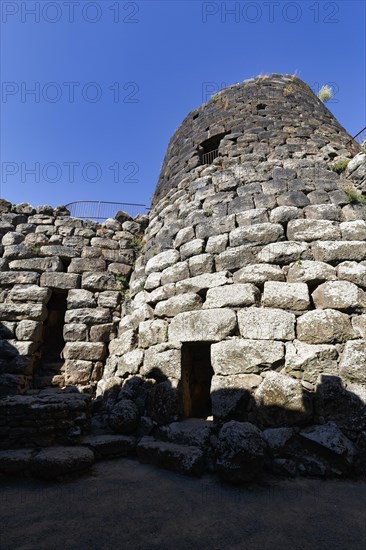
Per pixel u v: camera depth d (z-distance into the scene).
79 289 8.59
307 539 2.58
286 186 6.56
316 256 5.50
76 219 9.61
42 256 8.93
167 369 5.46
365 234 5.63
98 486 3.71
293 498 3.29
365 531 2.69
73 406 5.03
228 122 8.82
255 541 2.56
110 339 8.09
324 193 6.39
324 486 3.56
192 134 9.52
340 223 5.88
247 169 7.18
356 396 4.22
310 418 4.23
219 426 4.56
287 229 5.93
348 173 6.71
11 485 3.79
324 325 4.76
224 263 5.89
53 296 9.05
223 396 4.72
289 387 4.39
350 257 5.38
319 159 7.36
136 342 6.80
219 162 7.88
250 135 8.15
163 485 3.71
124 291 8.81
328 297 5.00
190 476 3.94
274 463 3.93
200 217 6.84
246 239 5.95
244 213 6.34
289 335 4.86
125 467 4.37
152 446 4.54
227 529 2.75
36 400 4.98
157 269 7.00
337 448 3.78
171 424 4.87
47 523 2.90
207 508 3.12
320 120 8.98
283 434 4.11
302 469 3.86
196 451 4.17
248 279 5.48
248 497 3.34
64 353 7.84
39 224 9.43
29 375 7.61
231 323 5.15
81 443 4.77
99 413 6.20
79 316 8.18
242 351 4.88
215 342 5.22
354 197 6.11
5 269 8.64
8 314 8.00
